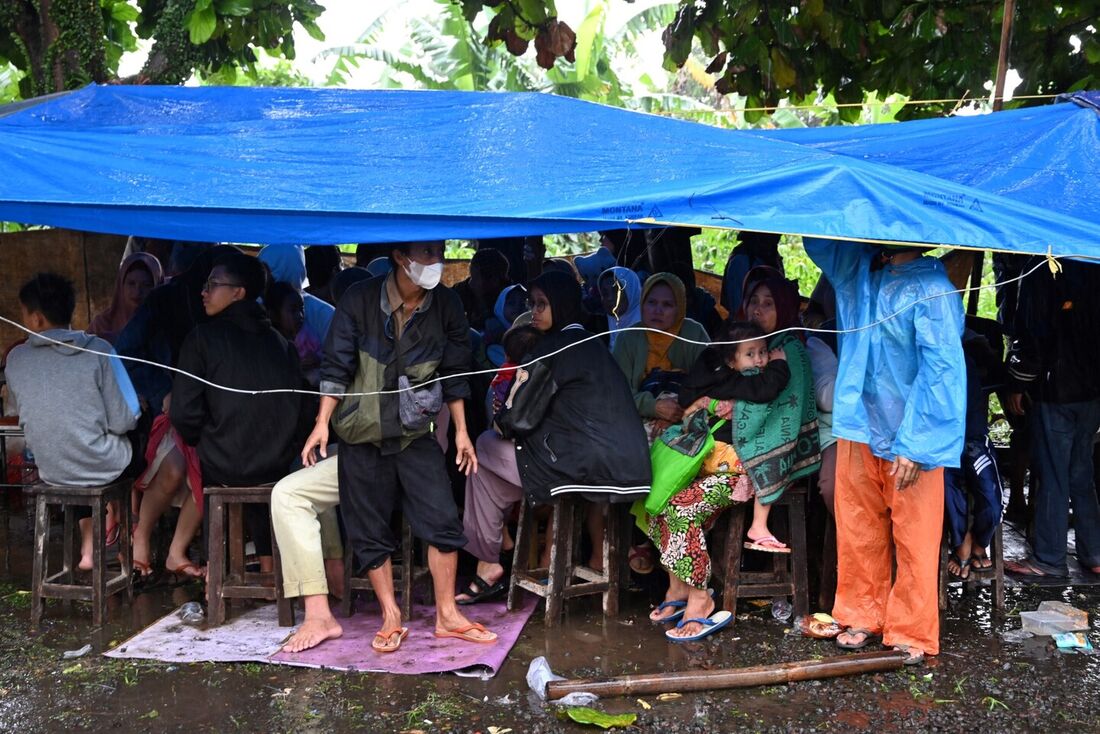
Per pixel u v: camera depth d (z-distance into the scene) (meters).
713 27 6.87
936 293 3.99
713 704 3.89
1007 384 5.55
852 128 5.73
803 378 4.59
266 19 6.69
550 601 4.66
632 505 4.82
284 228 4.12
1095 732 3.69
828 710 3.84
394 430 4.21
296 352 4.96
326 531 4.72
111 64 7.54
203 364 4.57
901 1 6.63
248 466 4.62
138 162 4.04
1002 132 5.32
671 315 5.19
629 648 4.44
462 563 5.40
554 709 3.85
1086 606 4.99
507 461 4.72
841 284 4.30
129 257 6.23
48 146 4.07
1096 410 5.29
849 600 4.52
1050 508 5.39
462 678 4.12
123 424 4.75
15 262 8.54
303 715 3.80
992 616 4.84
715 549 4.96
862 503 4.39
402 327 4.26
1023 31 6.74
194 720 3.77
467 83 13.14
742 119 14.00
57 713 3.83
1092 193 4.77
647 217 3.77
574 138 4.36
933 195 3.98
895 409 4.15
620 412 4.56
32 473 6.82
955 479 4.88
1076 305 5.16
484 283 6.14
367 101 4.65
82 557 5.34
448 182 4.01
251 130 4.39
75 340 4.70
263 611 4.87
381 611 4.85
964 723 3.75
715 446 4.56
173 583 5.32
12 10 6.62
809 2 6.45
